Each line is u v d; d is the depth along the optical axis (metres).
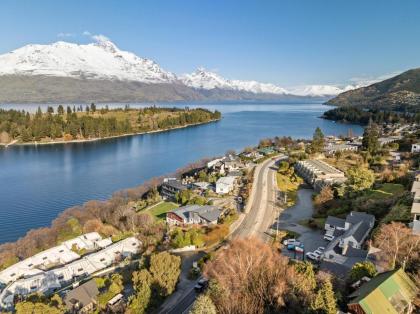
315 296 32.66
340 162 117.56
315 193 90.31
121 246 69.62
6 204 102.00
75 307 47.81
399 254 42.34
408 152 122.00
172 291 49.44
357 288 35.88
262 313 36.25
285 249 60.53
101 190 115.25
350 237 53.69
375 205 68.25
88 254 68.69
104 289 53.16
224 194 94.31
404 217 53.81
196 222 75.69
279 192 92.81
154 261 49.94
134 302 44.66
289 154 137.38
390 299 31.38
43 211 97.00
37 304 40.97
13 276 61.22
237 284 40.84
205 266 53.78
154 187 108.06
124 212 84.50
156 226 75.25
